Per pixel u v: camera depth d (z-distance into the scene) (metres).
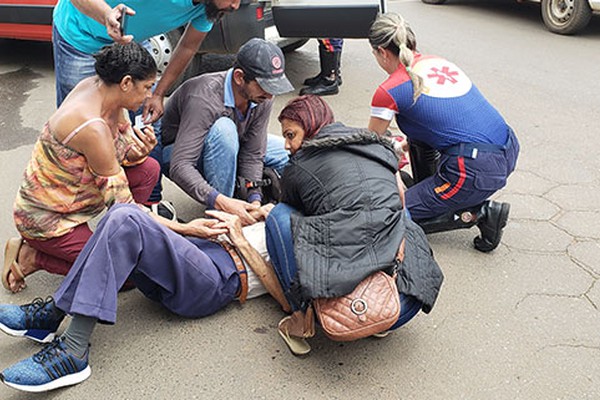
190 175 2.82
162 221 2.52
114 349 2.40
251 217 2.75
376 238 2.16
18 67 5.93
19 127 4.54
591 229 3.27
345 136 2.27
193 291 2.41
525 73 5.90
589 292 2.78
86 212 2.49
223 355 2.38
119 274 2.14
